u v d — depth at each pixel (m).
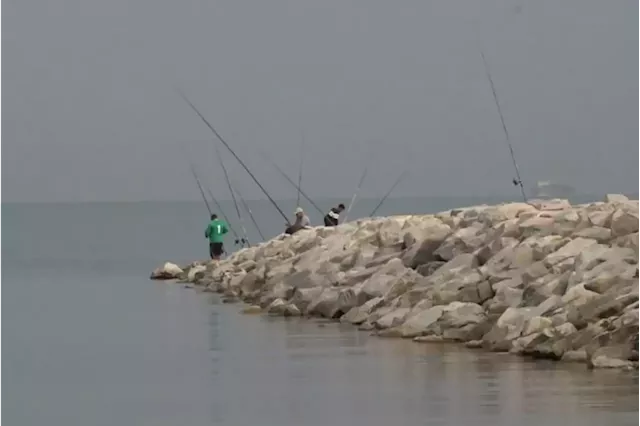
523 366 55.62
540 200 83.94
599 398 47.47
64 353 64.69
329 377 54.94
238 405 49.06
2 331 74.12
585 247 64.75
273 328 74.31
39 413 48.66
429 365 57.12
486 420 44.22
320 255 89.94
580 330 57.22
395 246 85.44
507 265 68.19
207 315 82.81
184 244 183.12
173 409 48.81
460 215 83.88
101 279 115.75
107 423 46.59
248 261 106.56
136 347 66.50
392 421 44.91
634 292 57.41
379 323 71.12
